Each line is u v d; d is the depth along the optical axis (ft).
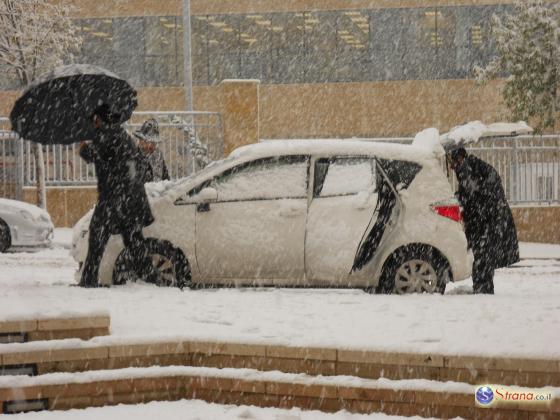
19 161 79.00
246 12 145.79
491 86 140.36
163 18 146.20
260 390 22.72
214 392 23.15
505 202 39.81
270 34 146.10
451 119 142.10
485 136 39.70
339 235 37.04
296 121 145.79
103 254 37.37
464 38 142.00
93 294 30.86
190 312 27.63
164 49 146.51
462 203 39.73
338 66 145.07
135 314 27.12
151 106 146.51
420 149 38.34
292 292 35.58
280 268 37.40
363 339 22.95
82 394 22.50
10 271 51.03
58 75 38.32
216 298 30.91
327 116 145.28
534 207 80.07
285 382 22.52
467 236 39.81
